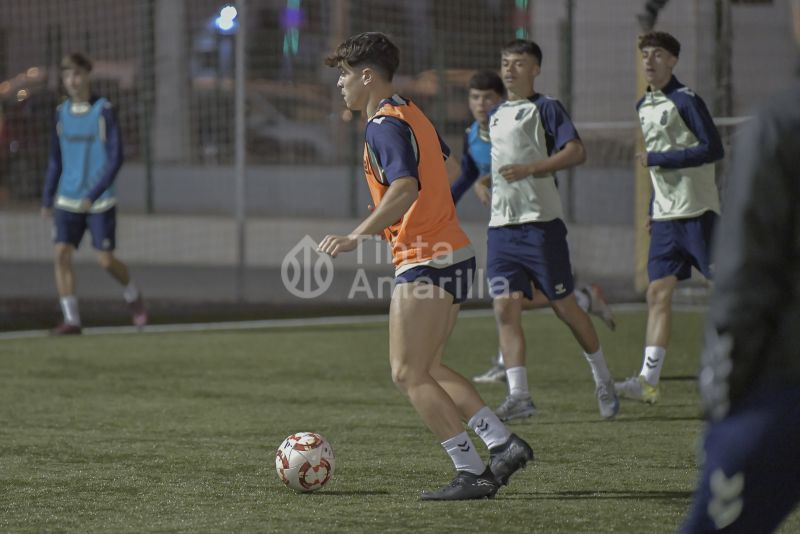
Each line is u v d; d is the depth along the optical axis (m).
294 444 15.80
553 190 22.09
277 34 70.81
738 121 34.53
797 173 7.42
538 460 18.16
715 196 23.19
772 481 7.68
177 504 15.17
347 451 19.02
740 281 7.42
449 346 33.06
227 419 22.33
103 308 41.91
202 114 70.81
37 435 20.64
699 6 45.34
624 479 16.61
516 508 14.68
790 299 7.59
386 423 21.84
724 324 7.46
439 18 58.03
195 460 18.27
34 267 53.69
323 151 70.38
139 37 66.81
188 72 70.38
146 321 36.78
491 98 24.38
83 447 19.47
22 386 26.39
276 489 16.08
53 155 34.53
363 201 68.62
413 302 14.68
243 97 44.03
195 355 31.22
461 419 15.16
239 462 18.09
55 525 14.06
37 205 66.00
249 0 70.88
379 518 14.20
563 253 22.00
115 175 33.59
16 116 65.50
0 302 43.62
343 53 14.84
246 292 45.66
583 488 15.95
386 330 36.19
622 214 47.50
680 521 14.01
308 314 40.06
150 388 26.16
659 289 23.48
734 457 7.64
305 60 71.00
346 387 26.25
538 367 29.19
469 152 24.81
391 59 14.84
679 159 22.48
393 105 14.61
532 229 21.88
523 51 22.19
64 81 34.12
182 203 71.06
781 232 7.46
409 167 14.05
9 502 15.35
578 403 24.25
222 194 70.75
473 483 15.13
